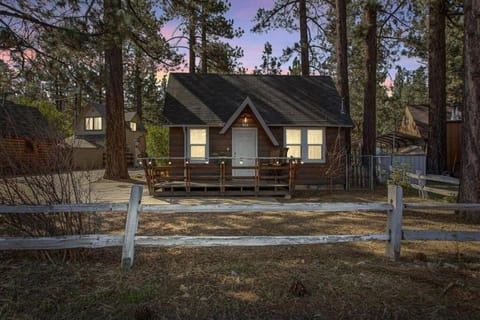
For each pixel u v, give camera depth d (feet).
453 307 10.75
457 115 89.81
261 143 47.14
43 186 14.89
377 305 10.84
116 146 54.75
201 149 46.91
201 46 73.77
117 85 53.88
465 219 23.85
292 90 53.72
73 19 29.40
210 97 50.47
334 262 14.73
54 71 30.86
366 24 53.72
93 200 28.71
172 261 14.76
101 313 10.36
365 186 46.85
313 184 47.75
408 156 52.60
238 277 12.94
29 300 11.01
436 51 60.54
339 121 47.73
